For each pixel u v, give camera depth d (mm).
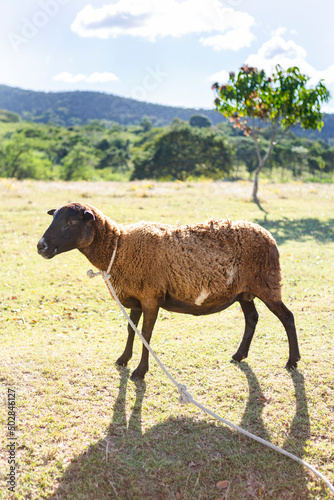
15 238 11227
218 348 5551
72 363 5043
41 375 4754
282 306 4910
